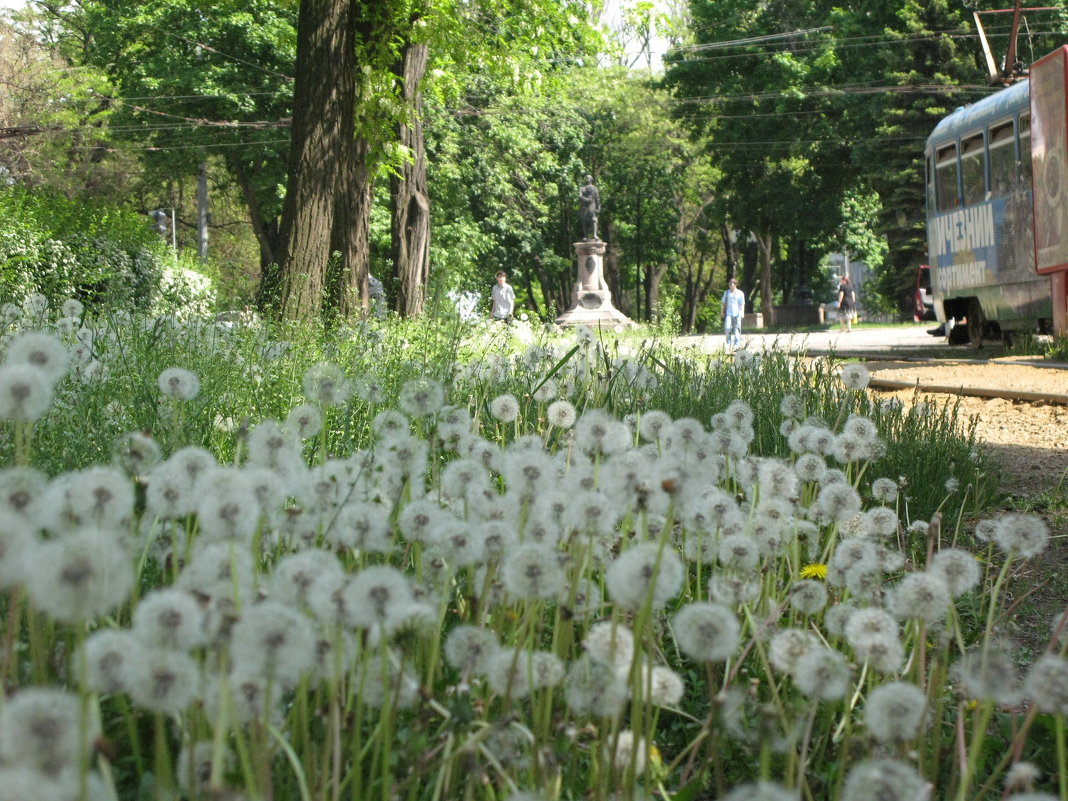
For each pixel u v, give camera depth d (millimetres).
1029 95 17625
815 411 6797
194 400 4758
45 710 1279
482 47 20500
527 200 50781
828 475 3514
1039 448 8719
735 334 30438
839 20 46625
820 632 3104
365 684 2125
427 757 2020
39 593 1441
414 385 3137
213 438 4730
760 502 3129
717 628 1854
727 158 50531
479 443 3197
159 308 9070
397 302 21734
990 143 19891
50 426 4004
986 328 21766
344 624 1914
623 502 2361
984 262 20328
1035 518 2689
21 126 37688
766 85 48781
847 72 47062
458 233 45531
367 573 1917
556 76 22734
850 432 3768
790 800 1384
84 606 1451
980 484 6395
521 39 21328
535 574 2027
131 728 2008
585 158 56594
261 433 2586
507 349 8297
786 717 2465
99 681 1543
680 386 7469
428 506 2463
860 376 5488
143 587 2697
